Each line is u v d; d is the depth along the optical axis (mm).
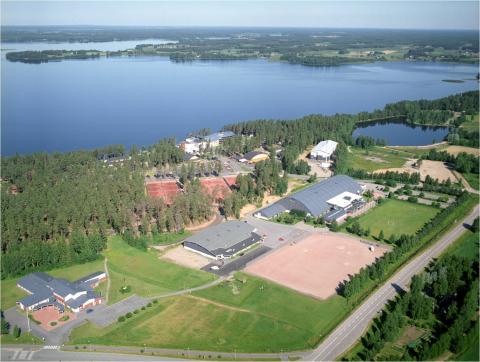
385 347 133750
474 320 144375
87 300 156375
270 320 148125
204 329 144000
